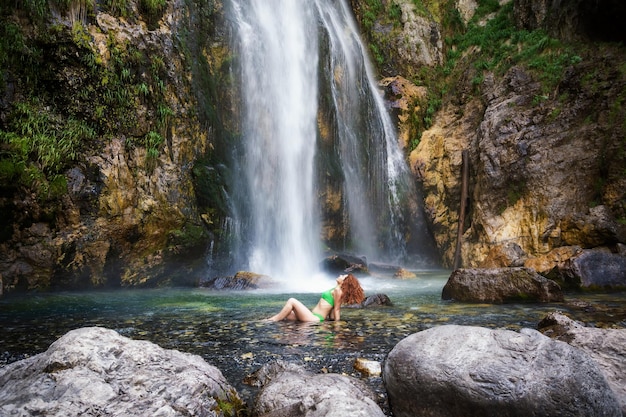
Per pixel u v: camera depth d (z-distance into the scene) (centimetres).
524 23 2286
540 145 1756
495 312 852
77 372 312
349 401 319
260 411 350
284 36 2048
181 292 1231
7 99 1189
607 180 1554
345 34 2433
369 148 2272
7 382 320
